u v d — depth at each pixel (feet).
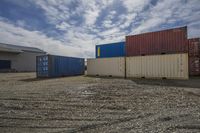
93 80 54.70
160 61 54.54
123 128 13.41
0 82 55.06
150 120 15.07
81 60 93.20
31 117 17.24
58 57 78.69
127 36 64.64
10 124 15.21
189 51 64.90
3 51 149.38
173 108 19.33
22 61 166.91
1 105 22.50
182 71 50.21
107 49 76.18
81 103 23.02
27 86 42.96
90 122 15.30
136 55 61.82
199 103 21.54
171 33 54.13
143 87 36.14
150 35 58.65
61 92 31.96
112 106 21.12
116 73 66.85
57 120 16.17
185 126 13.16
